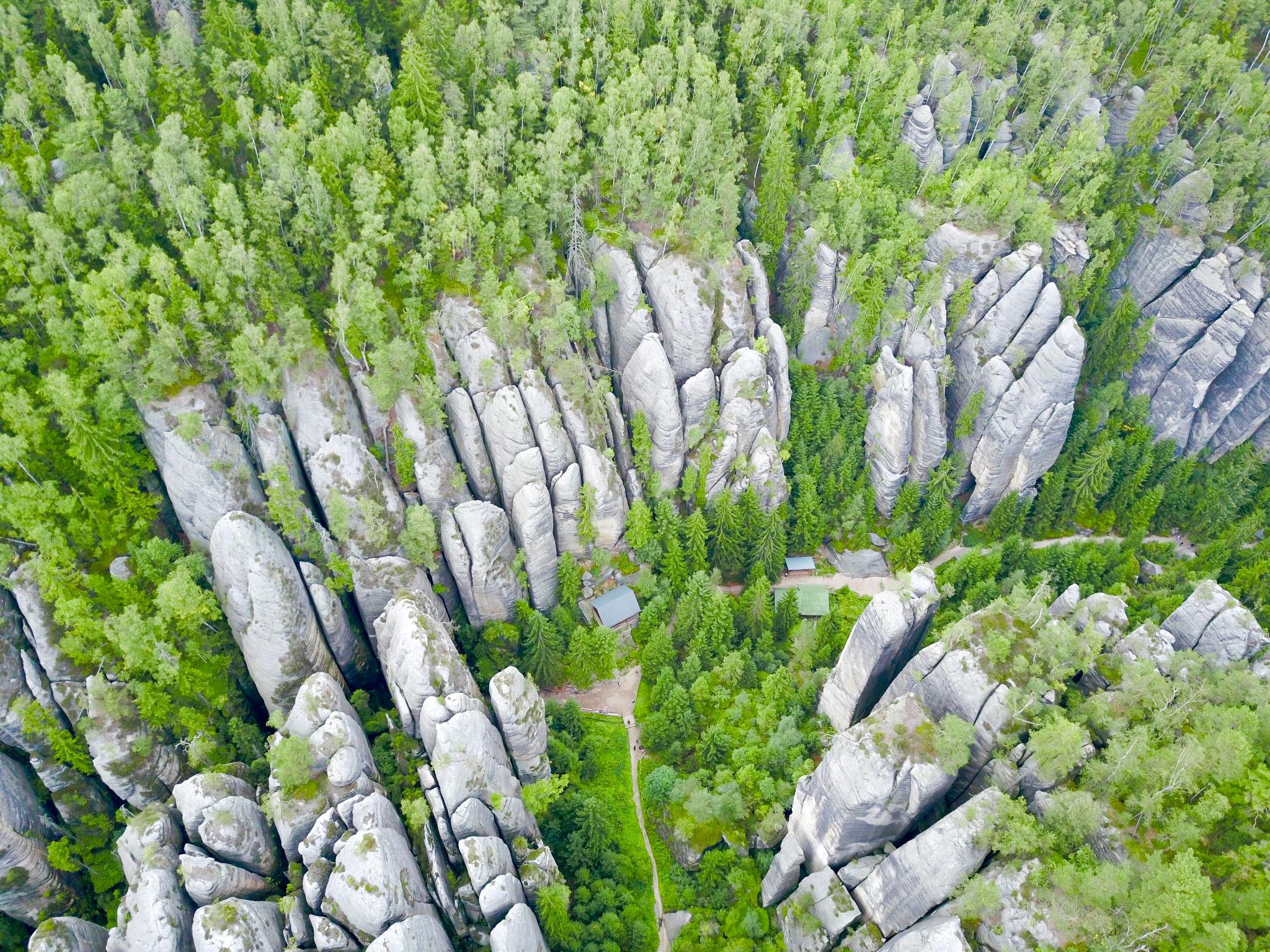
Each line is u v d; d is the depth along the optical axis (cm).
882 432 10981
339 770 6581
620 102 10575
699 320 10062
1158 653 7206
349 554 8450
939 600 8312
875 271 10969
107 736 7031
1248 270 10994
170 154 8619
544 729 7838
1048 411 10638
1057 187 11694
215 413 8088
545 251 9675
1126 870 5653
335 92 10075
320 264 8894
